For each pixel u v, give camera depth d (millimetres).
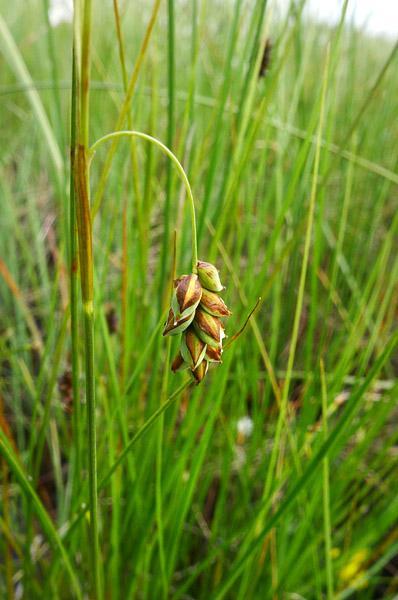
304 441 128
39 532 164
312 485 119
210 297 59
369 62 273
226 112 130
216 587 141
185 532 149
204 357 62
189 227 119
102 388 111
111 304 148
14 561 154
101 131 191
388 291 131
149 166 107
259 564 126
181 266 123
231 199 102
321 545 154
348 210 200
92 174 189
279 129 137
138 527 129
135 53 228
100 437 132
